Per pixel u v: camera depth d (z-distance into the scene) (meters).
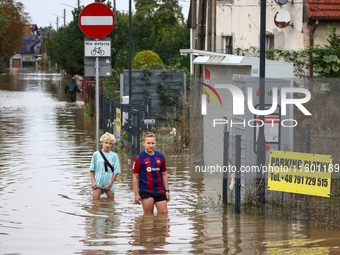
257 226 28.69
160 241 25.95
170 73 72.31
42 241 26.05
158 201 31.81
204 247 24.89
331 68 58.53
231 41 86.38
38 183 40.28
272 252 24.14
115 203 34.44
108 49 51.84
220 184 39.78
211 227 28.48
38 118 89.94
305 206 32.50
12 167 46.62
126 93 72.94
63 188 38.72
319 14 67.50
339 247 24.89
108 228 28.44
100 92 86.00
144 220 30.11
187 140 53.38
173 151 52.75
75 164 48.25
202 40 92.25
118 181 41.00
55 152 54.97
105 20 51.53
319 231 27.66
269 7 74.38
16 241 26.05
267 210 31.91
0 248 24.91
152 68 75.94
